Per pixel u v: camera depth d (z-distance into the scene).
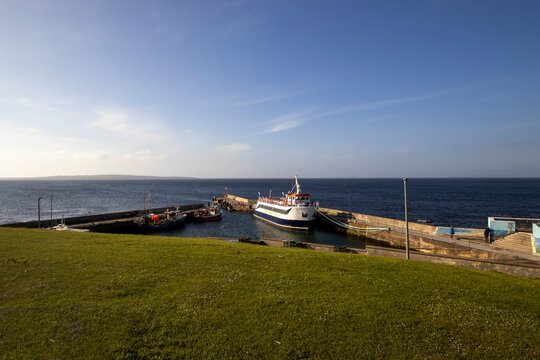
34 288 11.15
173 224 61.88
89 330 8.34
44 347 7.51
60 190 180.12
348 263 16.14
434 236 37.19
